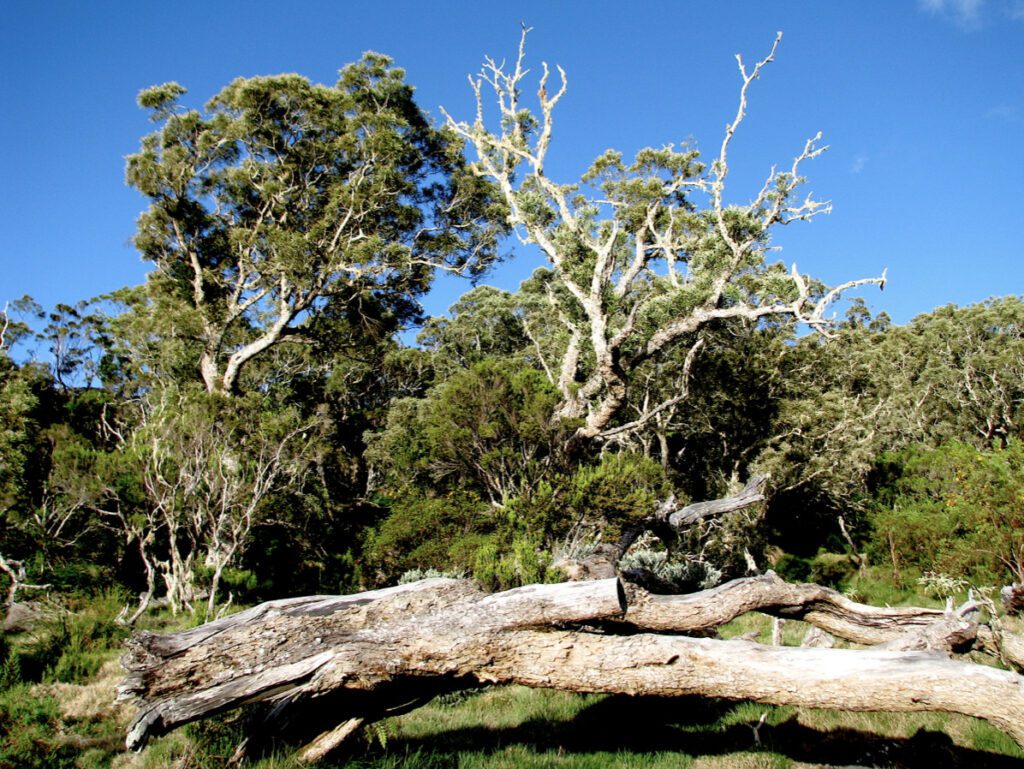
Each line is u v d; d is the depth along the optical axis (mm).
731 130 15453
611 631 6008
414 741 5797
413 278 23719
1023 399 33469
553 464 14133
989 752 5078
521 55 17938
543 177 17344
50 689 6605
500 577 7371
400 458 15734
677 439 24969
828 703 4582
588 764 5188
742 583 6277
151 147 23812
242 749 5059
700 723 6266
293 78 21703
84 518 13305
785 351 22688
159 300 22406
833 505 22734
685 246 17859
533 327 30172
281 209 24172
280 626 5141
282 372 30875
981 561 13430
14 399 16641
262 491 12898
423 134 24078
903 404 35000
